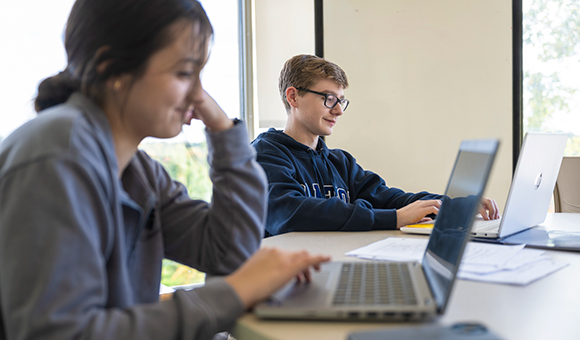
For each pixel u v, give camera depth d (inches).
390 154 109.2
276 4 100.4
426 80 110.6
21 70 81.4
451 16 111.7
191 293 22.9
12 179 21.4
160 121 27.3
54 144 21.9
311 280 26.7
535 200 47.3
